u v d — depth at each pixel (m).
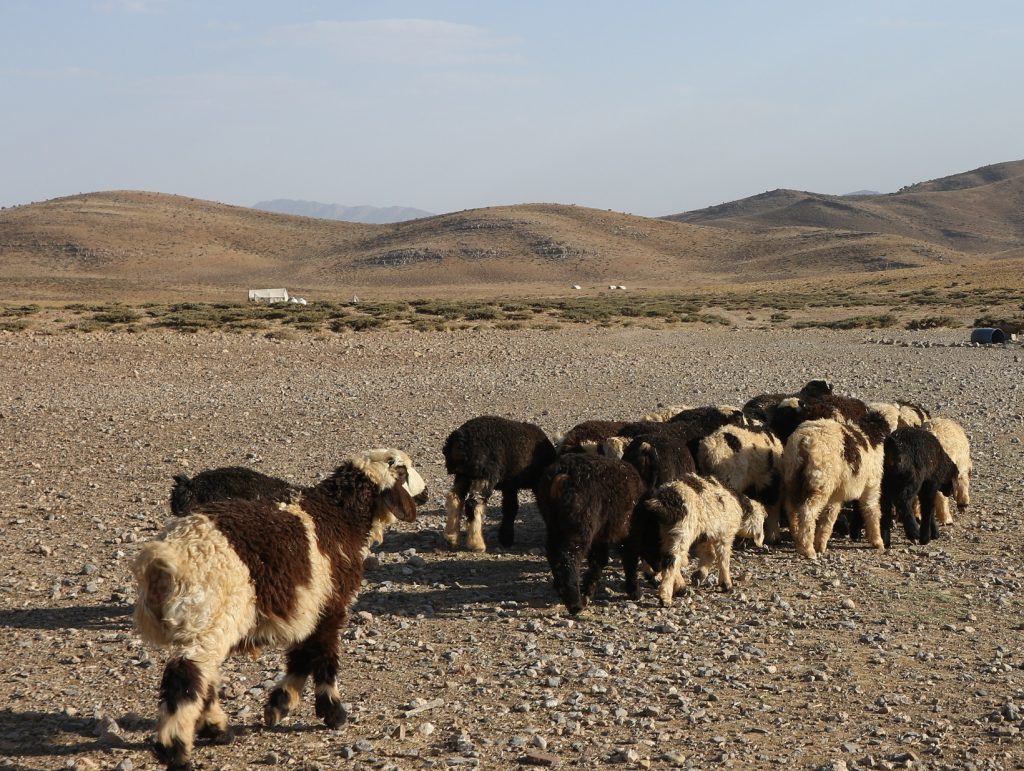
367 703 7.40
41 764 6.31
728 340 44.97
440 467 17.08
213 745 6.59
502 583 10.98
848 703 7.36
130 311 49.53
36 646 8.70
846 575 11.05
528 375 30.64
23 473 16.62
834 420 12.49
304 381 29.38
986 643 8.69
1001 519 13.57
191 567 5.97
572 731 6.84
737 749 6.54
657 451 11.20
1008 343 41.88
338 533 6.90
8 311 47.75
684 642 8.84
